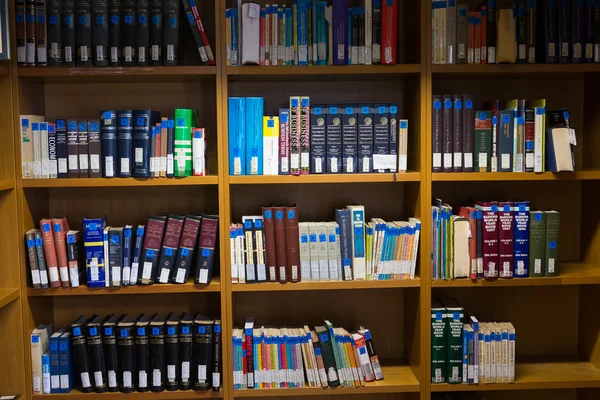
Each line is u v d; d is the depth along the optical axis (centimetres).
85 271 254
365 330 255
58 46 235
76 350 246
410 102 260
